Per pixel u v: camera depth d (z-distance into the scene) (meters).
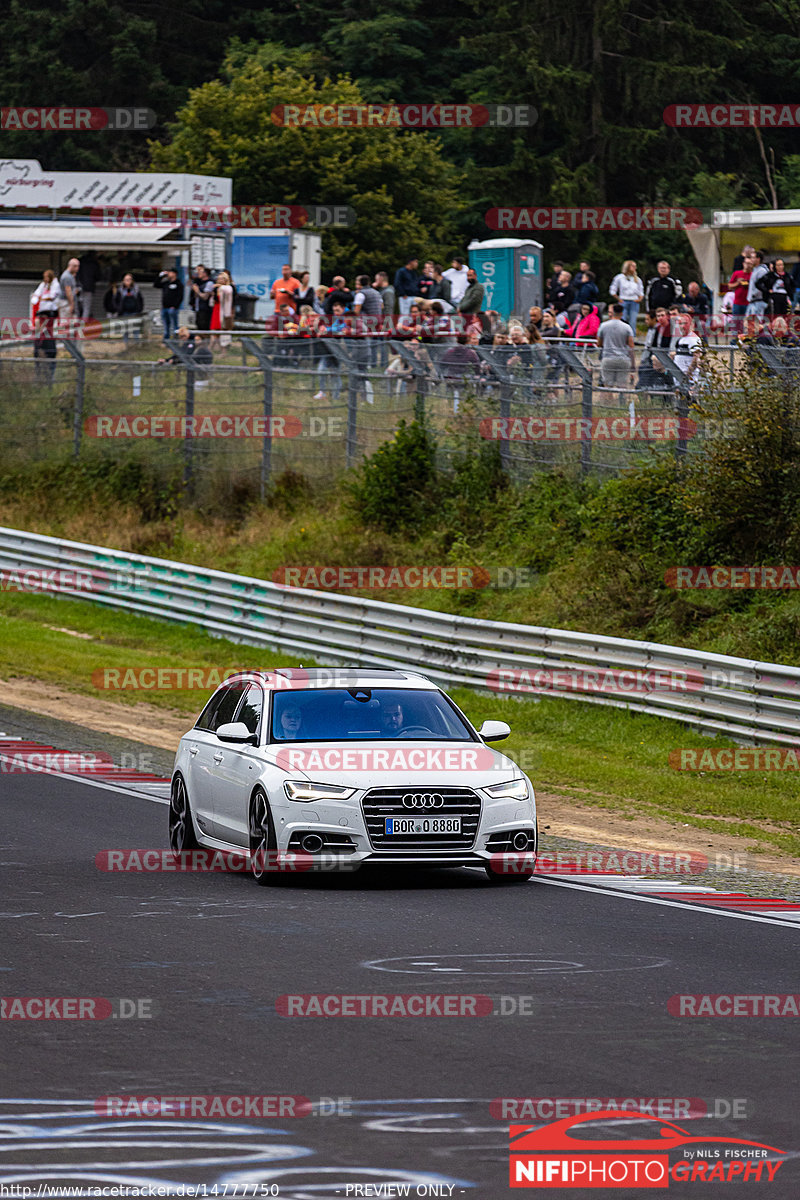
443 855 45.06
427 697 50.66
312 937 38.47
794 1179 22.41
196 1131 24.00
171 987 33.34
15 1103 25.27
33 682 94.25
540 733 79.62
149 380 137.62
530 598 99.00
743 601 89.25
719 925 41.12
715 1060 28.14
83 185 159.25
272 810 45.19
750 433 91.31
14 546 124.69
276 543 119.62
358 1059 27.92
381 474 116.69
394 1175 22.31
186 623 109.31
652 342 105.12
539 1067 27.53
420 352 116.69
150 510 135.12
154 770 70.25
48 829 55.59
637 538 98.19
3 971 34.84
